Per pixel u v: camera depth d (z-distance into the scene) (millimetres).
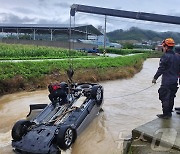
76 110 7805
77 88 9328
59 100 7984
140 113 10195
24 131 6492
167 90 7066
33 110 8969
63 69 18969
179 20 6227
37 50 34250
